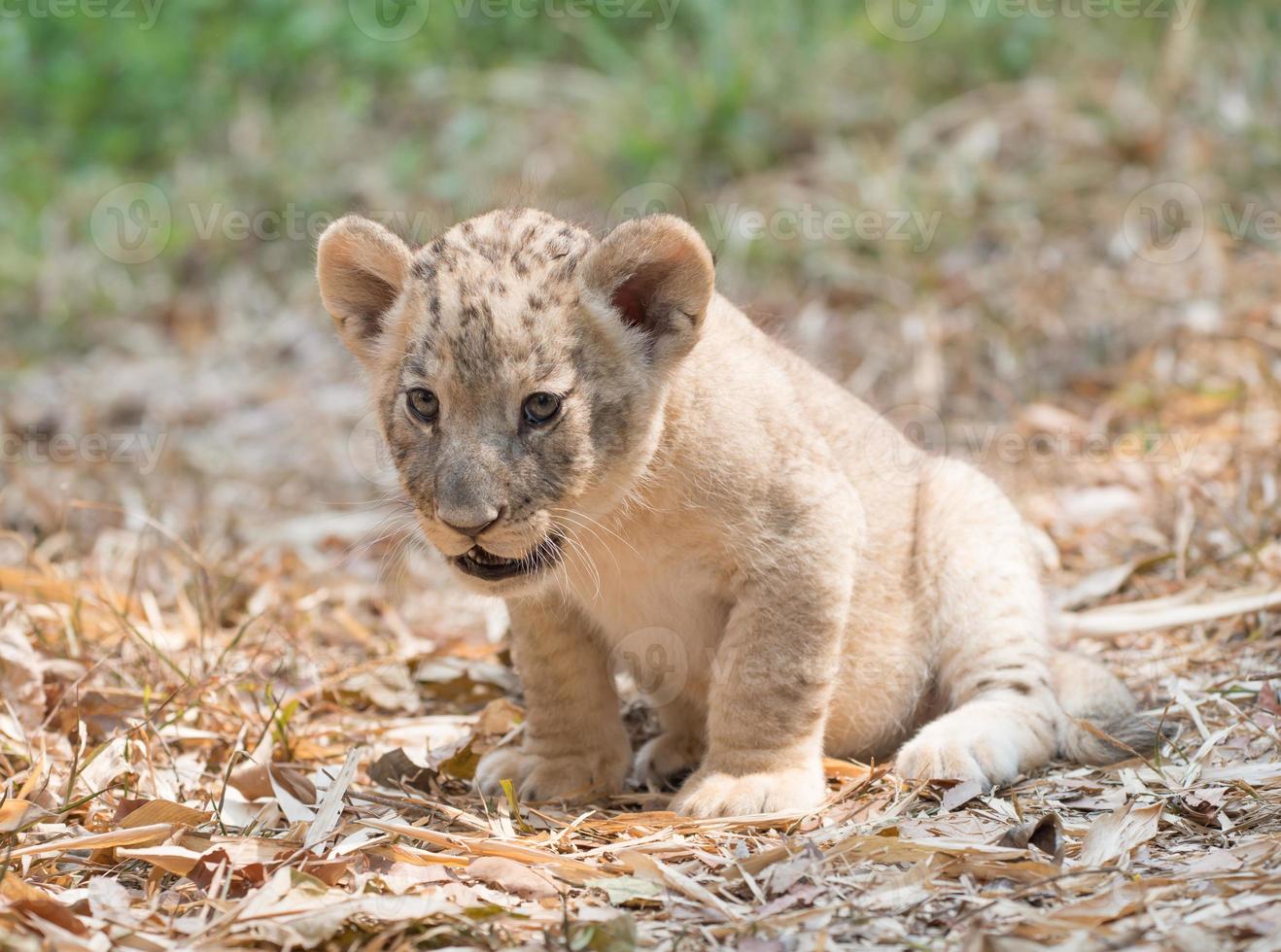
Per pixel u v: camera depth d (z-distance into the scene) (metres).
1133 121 19.48
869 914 6.52
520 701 10.79
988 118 20.36
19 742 9.10
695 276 8.09
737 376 8.50
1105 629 10.71
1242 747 8.54
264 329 20.73
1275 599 10.59
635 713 10.66
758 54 21.77
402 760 9.01
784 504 8.43
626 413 8.09
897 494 9.69
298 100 24.03
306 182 22.39
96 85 24.73
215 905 6.75
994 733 8.62
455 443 7.80
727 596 8.71
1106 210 18.34
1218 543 12.04
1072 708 9.20
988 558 9.61
